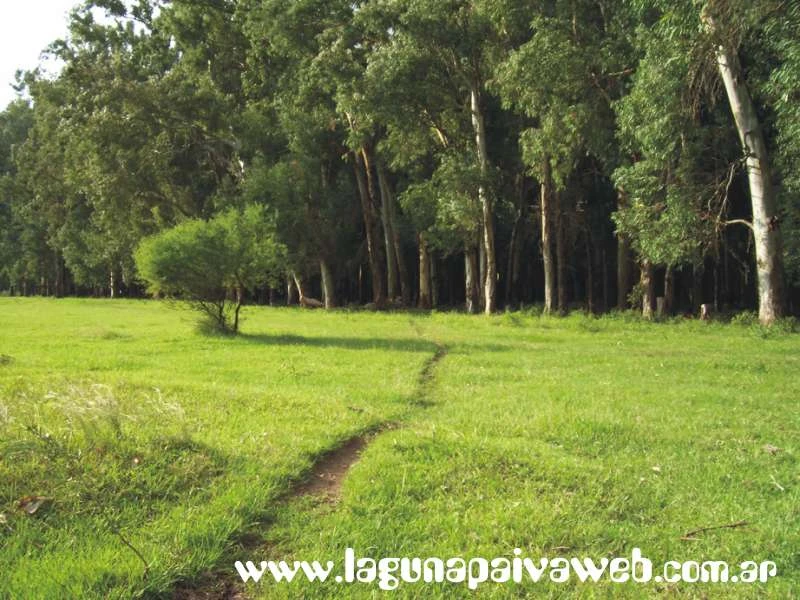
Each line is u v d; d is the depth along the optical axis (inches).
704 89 780.6
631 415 317.7
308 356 545.3
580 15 897.5
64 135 1423.5
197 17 1392.7
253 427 274.5
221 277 711.7
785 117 651.5
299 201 1378.0
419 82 1055.6
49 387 343.3
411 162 1322.6
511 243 1321.4
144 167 1469.0
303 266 1494.8
